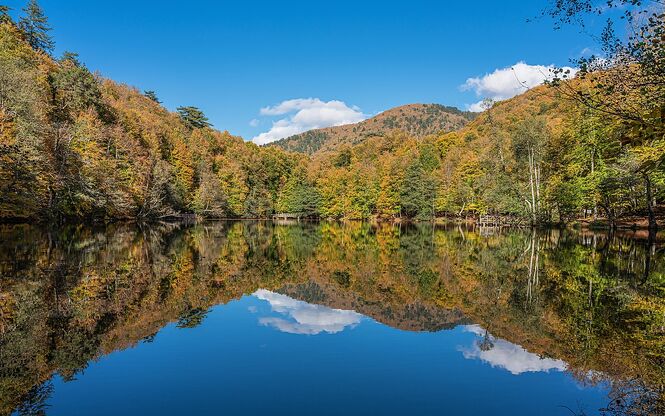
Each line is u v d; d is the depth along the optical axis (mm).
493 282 15242
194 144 82250
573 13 6887
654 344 8273
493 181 52562
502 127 74250
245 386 6332
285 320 10320
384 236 38906
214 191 68438
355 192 81500
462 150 81375
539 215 42719
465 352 7969
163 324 9602
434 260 21625
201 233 38656
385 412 5539
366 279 16609
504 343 8500
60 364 7121
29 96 32219
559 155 43062
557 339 8695
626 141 5750
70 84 50750
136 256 20047
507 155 52844
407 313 11227
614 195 31375
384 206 76750
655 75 6461
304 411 5543
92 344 8102
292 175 97438
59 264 16547
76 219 40438
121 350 7832
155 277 14984
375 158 116750
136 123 62094
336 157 124125
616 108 6578
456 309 11523
